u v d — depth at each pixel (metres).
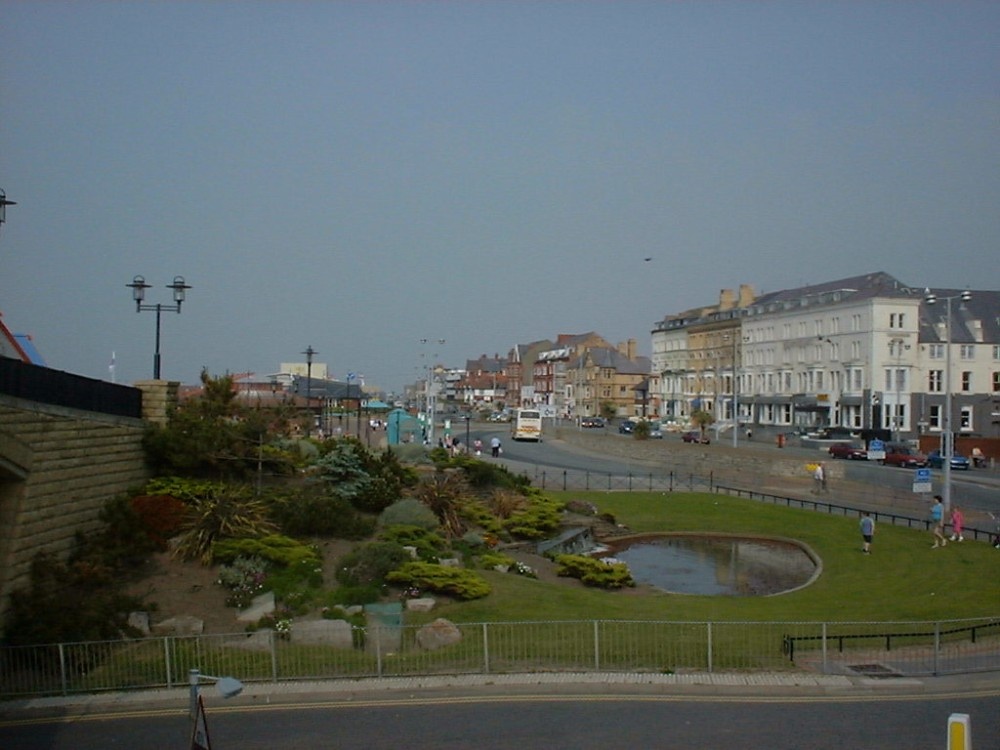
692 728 14.35
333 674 17.17
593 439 83.88
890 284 89.44
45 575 19.58
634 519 41.84
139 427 26.31
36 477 19.95
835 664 17.86
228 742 14.05
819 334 92.38
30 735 14.55
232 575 21.98
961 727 9.73
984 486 50.66
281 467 32.16
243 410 35.50
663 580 30.83
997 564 29.02
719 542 38.03
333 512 27.42
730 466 60.78
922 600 24.80
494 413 150.88
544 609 22.92
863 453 67.88
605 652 18.33
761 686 16.44
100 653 17.81
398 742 13.91
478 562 28.14
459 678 16.92
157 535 23.56
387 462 36.22
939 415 84.62
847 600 25.44
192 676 10.34
